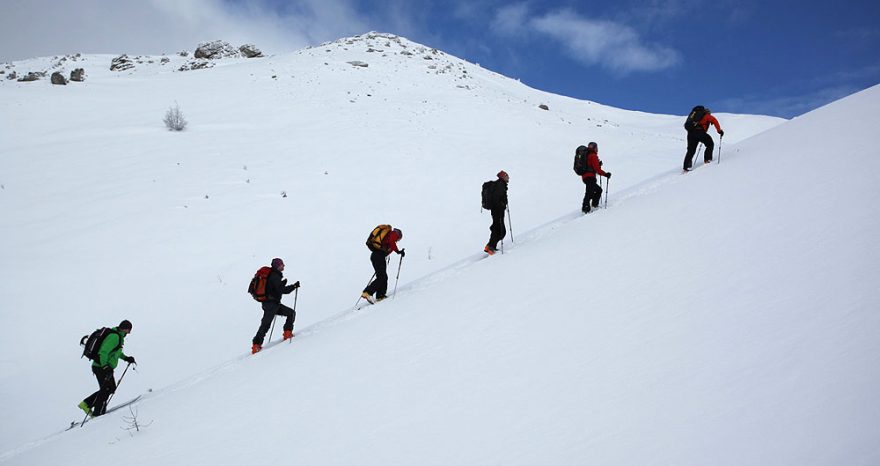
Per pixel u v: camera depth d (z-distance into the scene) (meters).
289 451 3.99
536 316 5.25
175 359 12.66
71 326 14.05
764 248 4.98
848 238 4.45
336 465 3.56
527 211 21.66
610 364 3.78
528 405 3.57
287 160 26.89
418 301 7.58
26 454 6.33
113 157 27.05
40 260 17.12
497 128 35.25
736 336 3.56
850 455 2.13
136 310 14.88
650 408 3.06
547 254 7.59
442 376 4.51
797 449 2.31
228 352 12.68
